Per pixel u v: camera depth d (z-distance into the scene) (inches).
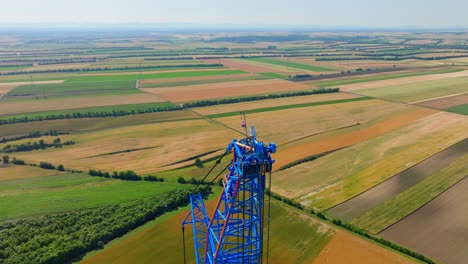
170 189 3378.4
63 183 3533.5
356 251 2405.3
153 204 3021.7
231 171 1845.5
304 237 2561.5
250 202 1904.5
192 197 2412.6
